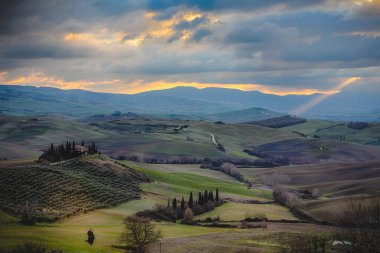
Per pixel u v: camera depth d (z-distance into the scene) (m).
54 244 82.88
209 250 92.62
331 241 103.75
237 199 171.38
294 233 114.69
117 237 98.12
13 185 134.88
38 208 120.44
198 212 146.25
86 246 85.75
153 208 139.38
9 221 107.69
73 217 121.25
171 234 111.31
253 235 111.19
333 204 149.75
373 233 96.94
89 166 171.62
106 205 134.12
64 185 141.62
